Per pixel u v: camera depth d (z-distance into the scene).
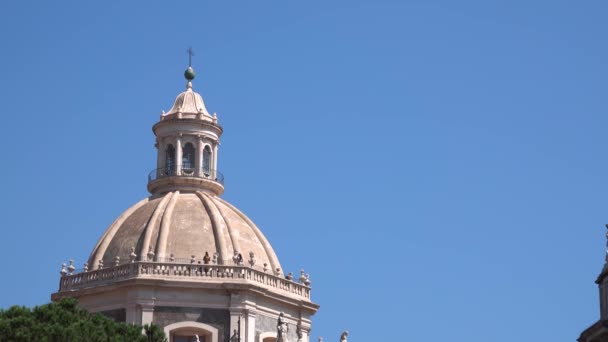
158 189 124.19
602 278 80.81
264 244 121.06
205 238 117.00
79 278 116.00
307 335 118.75
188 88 130.25
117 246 117.75
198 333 112.31
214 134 126.62
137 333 95.38
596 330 79.62
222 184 125.88
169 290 112.69
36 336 88.25
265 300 115.44
